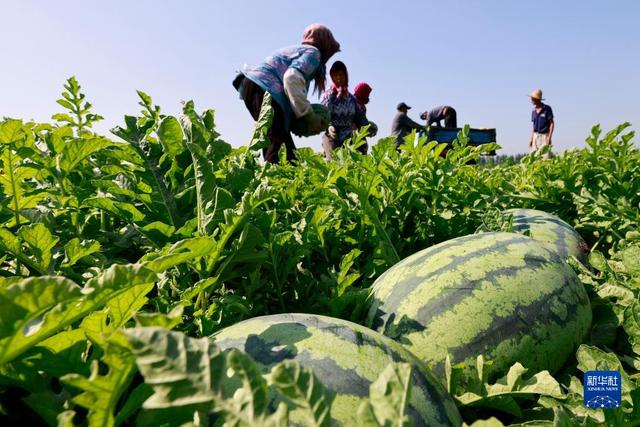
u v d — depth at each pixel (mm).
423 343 1408
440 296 1470
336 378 1053
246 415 665
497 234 1733
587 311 1607
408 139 2605
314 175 2496
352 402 1020
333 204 2320
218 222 1420
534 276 1539
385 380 682
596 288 1791
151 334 665
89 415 745
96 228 1854
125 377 748
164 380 656
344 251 2291
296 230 2074
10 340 708
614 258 2320
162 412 894
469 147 2949
